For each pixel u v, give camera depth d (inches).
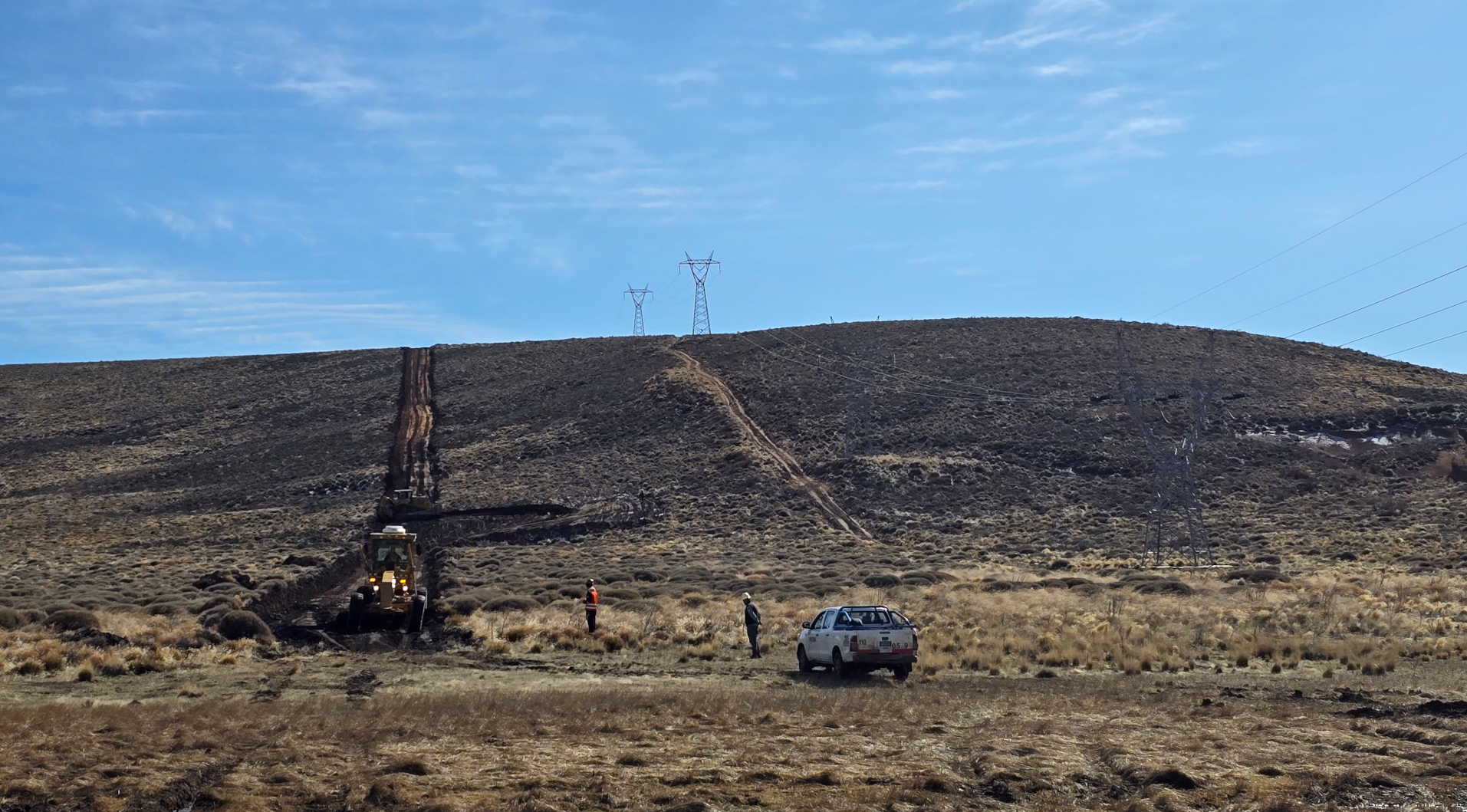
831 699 801.6
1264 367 4037.9
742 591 1834.4
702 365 4616.1
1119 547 2421.3
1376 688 847.1
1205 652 1096.8
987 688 889.5
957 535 2704.2
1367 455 3171.8
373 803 465.7
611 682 978.1
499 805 465.1
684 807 457.7
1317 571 1910.7
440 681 994.1
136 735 618.2
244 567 2322.8
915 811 465.1
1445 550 2041.1
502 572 2217.0
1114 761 555.5
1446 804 473.4
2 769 521.0
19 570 2452.0
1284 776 522.6
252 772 526.6
